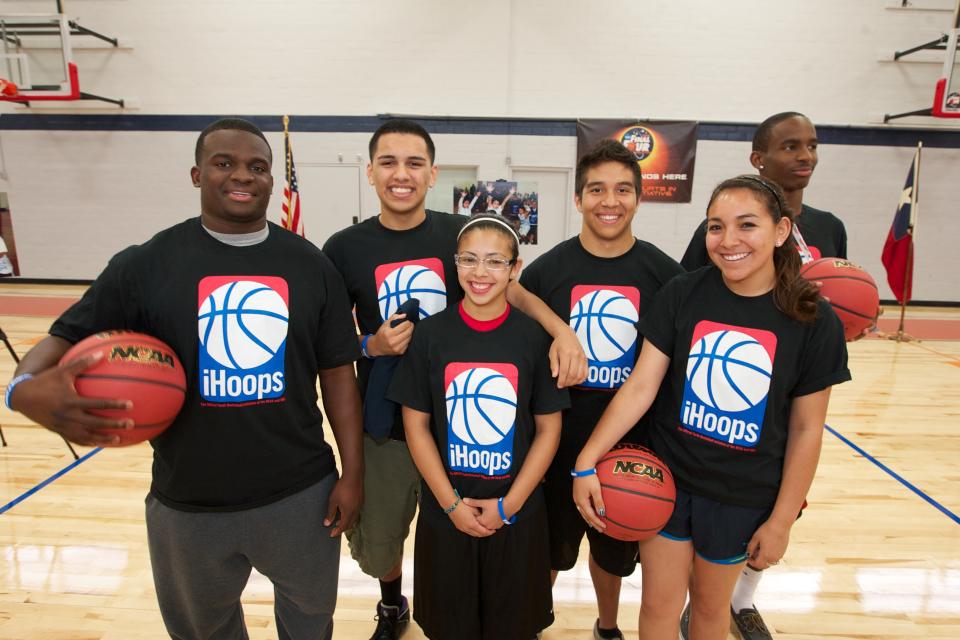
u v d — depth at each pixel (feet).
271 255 4.29
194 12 24.67
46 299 24.75
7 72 25.04
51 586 7.40
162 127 25.72
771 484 4.70
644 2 24.02
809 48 24.13
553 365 4.87
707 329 4.74
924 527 9.19
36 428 12.47
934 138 24.63
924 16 23.59
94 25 24.85
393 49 24.77
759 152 7.11
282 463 4.37
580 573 7.98
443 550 5.13
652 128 24.81
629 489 4.82
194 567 4.35
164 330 4.07
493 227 4.91
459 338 5.09
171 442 4.18
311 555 4.66
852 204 25.39
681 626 6.33
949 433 13.02
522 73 24.77
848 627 6.97
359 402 4.98
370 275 5.84
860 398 15.26
